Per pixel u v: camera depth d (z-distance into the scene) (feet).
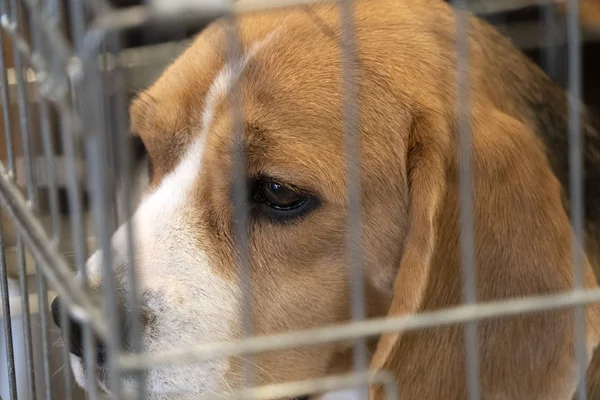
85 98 2.09
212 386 3.86
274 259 3.98
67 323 3.30
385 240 4.03
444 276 3.80
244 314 3.60
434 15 4.31
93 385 2.50
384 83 3.96
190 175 4.09
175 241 3.93
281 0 3.08
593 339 3.47
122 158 2.33
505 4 6.70
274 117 3.86
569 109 4.83
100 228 2.14
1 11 3.47
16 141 5.02
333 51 4.00
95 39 2.11
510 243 3.83
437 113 3.91
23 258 3.54
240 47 4.08
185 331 3.76
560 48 6.98
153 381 3.71
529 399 3.69
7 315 3.56
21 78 3.58
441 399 3.71
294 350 4.09
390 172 3.95
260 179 3.92
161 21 2.28
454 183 3.86
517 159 3.87
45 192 4.96
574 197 3.57
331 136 3.85
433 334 3.68
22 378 4.83
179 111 4.20
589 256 4.49
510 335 3.70
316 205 3.90
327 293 4.05
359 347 3.58
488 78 4.26
